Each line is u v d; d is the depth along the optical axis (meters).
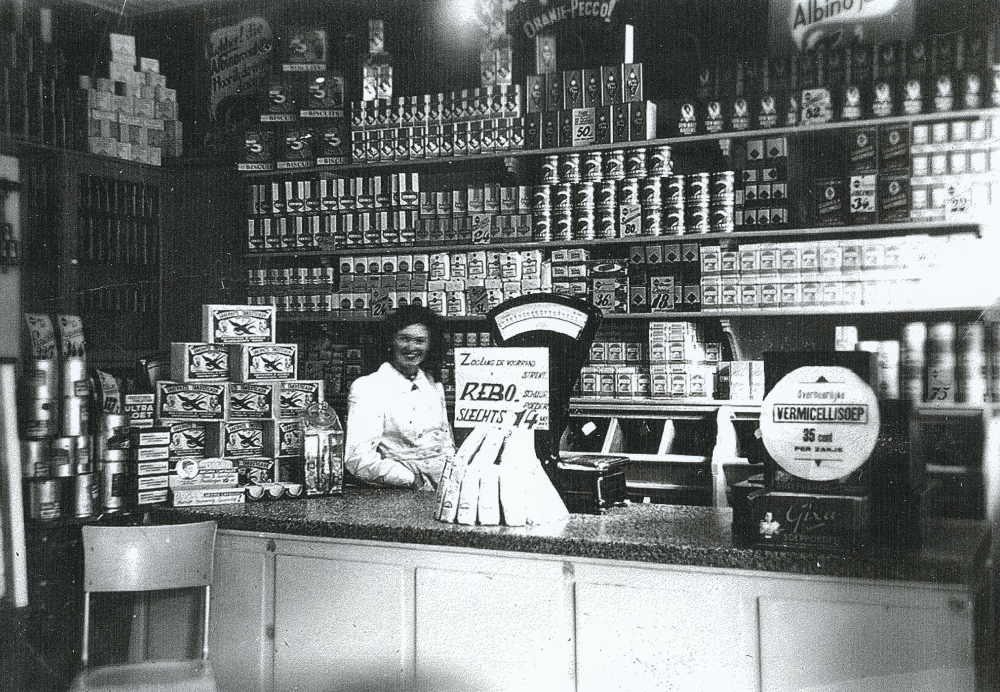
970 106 3.92
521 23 4.92
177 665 2.73
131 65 5.00
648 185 4.42
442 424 3.97
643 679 2.43
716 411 4.32
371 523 2.76
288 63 5.01
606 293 4.53
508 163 4.70
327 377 5.02
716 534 2.54
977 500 3.85
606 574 2.47
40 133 4.55
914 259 4.04
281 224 5.04
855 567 2.21
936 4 4.27
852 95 4.08
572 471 2.91
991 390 3.91
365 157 4.89
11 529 2.52
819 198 4.21
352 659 2.80
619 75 4.50
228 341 3.36
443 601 2.67
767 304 4.27
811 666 2.26
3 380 2.54
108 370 4.86
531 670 2.56
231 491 3.19
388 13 5.37
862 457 2.25
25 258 4.59
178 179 5.16
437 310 4.78
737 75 4.30
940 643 2.15
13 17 5.12
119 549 2.74
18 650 3.07
